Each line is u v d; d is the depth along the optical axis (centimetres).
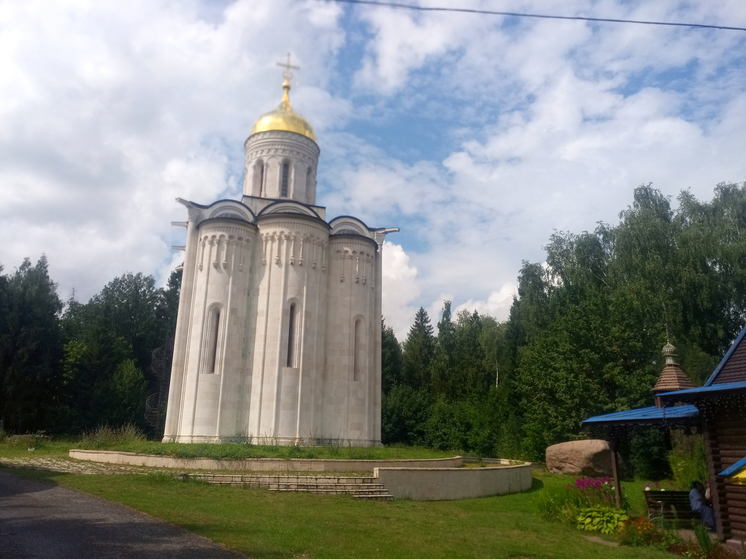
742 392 1110
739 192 3444
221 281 2706
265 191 3247
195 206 2866
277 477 1706
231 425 2561
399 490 1756
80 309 5581
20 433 3794
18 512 1131
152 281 5916
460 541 1114
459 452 3002
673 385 1666
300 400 2589
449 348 5344
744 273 3153
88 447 2325
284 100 3525
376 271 3145
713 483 1209
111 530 995
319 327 2767
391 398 4009
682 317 3306
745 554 1035
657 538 1193
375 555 935
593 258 3819
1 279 3959
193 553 870
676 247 3362
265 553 891
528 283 4206
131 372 4347
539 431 2983
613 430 1518
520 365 3781
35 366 3775
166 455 2009
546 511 1491
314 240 2833
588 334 2852
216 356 2625
